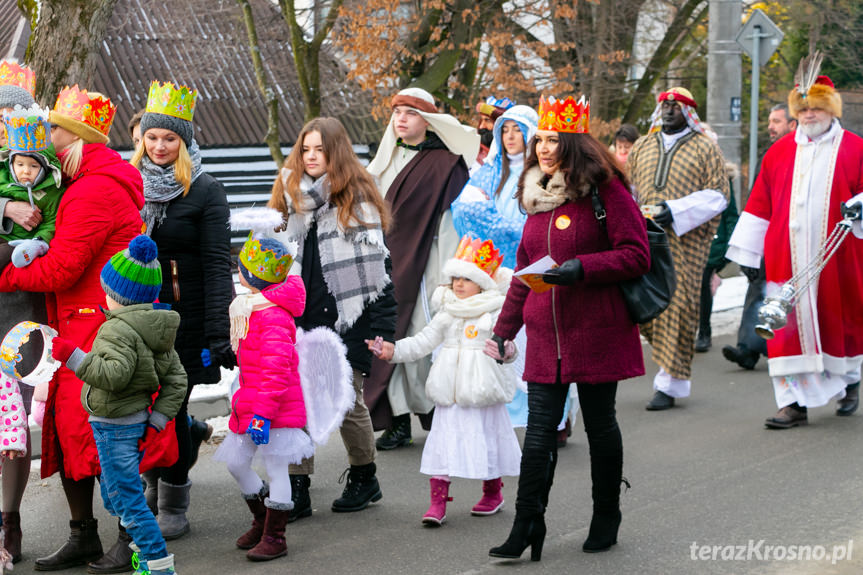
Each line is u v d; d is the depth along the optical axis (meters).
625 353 4.60
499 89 16.92
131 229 4.72
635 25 18.55
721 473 6.03
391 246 6.94
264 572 4.66
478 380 5.24
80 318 4.63
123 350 4.16
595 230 4.56
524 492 4.61
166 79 16.70
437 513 5.27
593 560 4.66
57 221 4.59
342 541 5.07
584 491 5.78
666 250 4.68
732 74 12.61
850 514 5.18
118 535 5.10
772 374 7.12
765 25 12.21
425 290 6.91
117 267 4.23
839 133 7.20
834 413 7.52
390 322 5.43
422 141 7.07
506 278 5.55
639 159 8.34
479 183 6.82
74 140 4.71
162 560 4.39
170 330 4.30
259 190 17.08
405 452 6.81
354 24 15.49
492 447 5.33
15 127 4.52
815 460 6.22
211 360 5.14
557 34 17.84
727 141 12.67
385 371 6.69
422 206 6.89
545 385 4.65
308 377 5.01
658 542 4.87
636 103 19.36
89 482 4.77
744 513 5.27
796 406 7.18
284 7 14.27
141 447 4.41
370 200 5.39
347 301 5.34
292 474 5.40
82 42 7.70
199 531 5.29
